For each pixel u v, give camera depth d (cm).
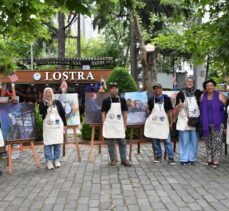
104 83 902
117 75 845
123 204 392
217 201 395
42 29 559
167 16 1630
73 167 595
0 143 555
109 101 598
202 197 412
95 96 668
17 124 589
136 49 2002
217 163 573
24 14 427
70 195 430
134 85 852
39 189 461
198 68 1144
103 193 436
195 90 607
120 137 592
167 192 435
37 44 2131
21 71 1653
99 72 1659
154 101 620
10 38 701
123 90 834
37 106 891
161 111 614
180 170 559
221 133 576
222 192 430
